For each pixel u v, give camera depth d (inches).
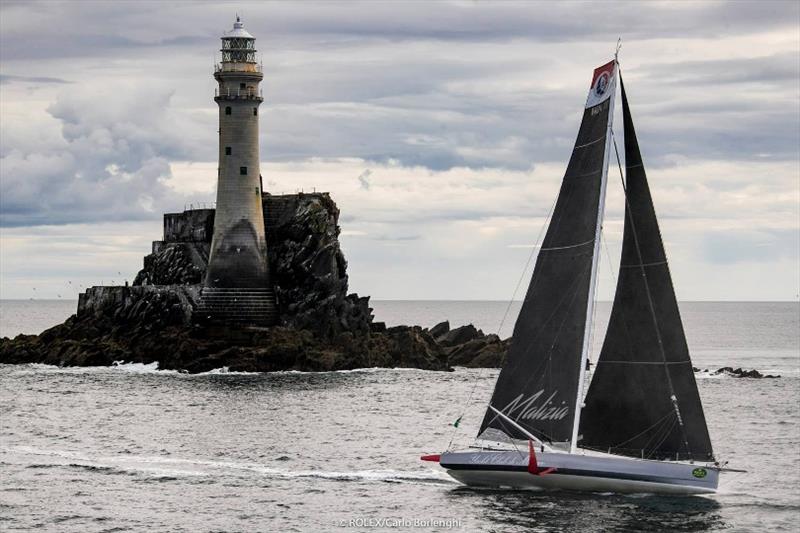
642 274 4471.0
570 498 4527.6
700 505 4488.2
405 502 4616.1
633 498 4510.3
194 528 4296.3
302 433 6535.4
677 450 4434.1
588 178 4510.3
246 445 6087.6
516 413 4633.4
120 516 4461.1
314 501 4672.7
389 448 5989.2
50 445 6112.2
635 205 4488.2
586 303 4488.2
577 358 4495.6
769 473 5211.6
